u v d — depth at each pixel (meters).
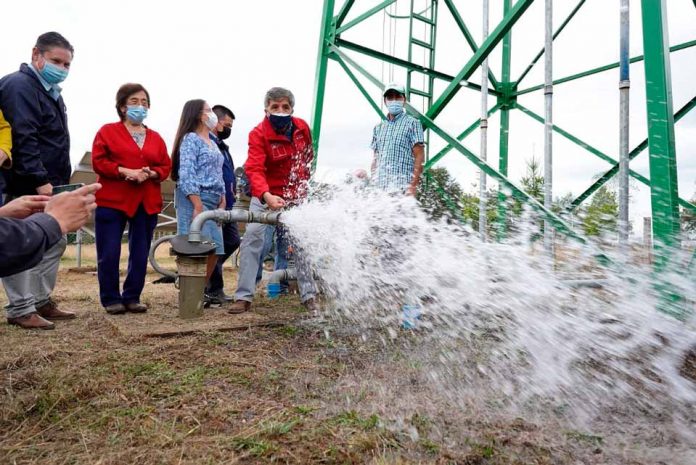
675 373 2.30
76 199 1.55
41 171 3.55
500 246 3.29
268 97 4.13
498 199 4.45
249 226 4.18
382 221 3.88
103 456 1.67
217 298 4.81
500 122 6.92
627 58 3.04
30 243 1.43
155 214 4.36
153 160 4.28
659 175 2.75
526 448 1.71
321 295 4.14
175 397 2.21
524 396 2.19
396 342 3.15
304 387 2.35
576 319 2.62
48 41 3.63
